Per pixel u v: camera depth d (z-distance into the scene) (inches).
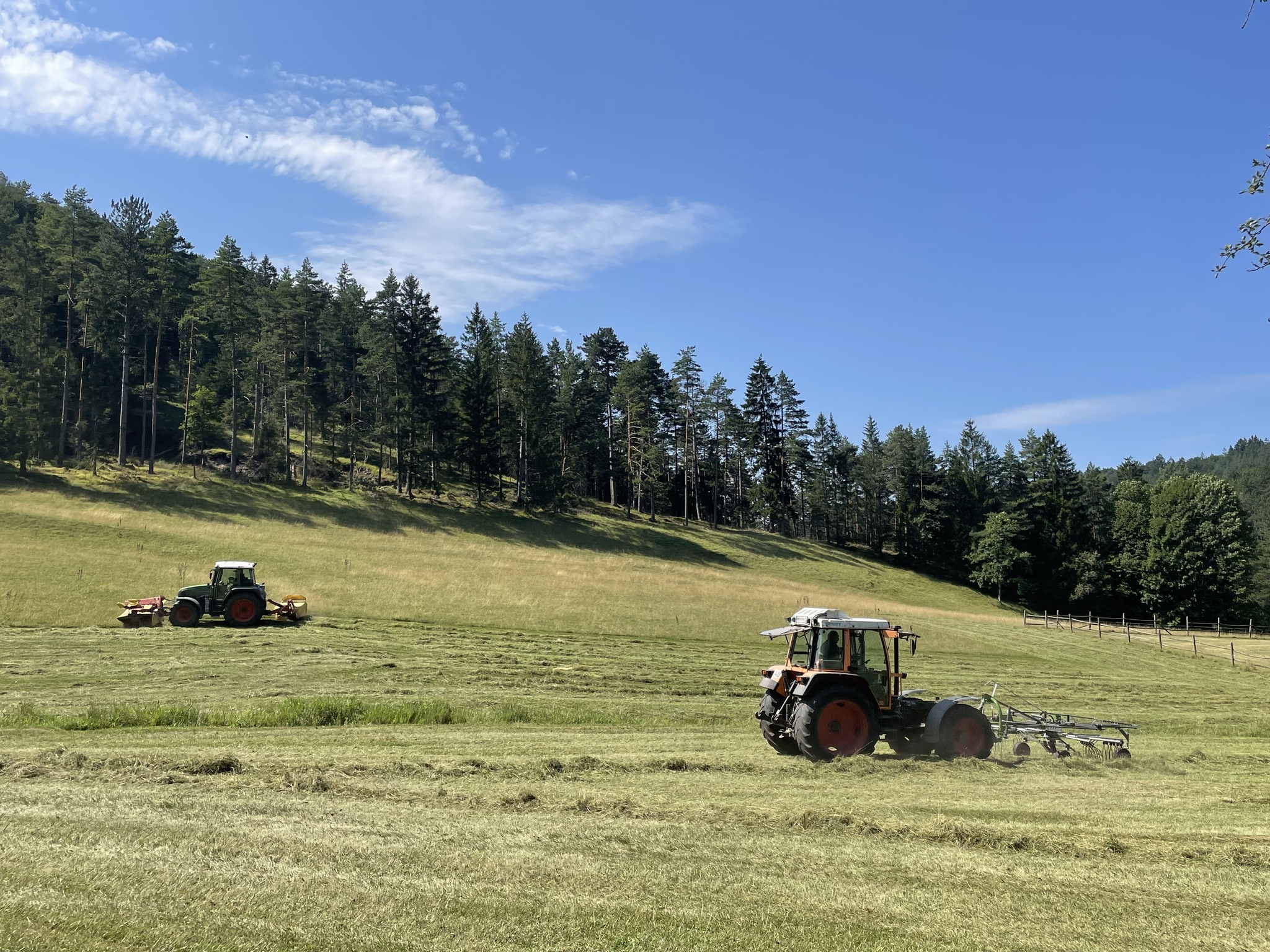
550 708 693.9
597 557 2258.9
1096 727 551.5
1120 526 2908.5
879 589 2642.7
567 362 3565.5
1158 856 269.1
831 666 484.1
